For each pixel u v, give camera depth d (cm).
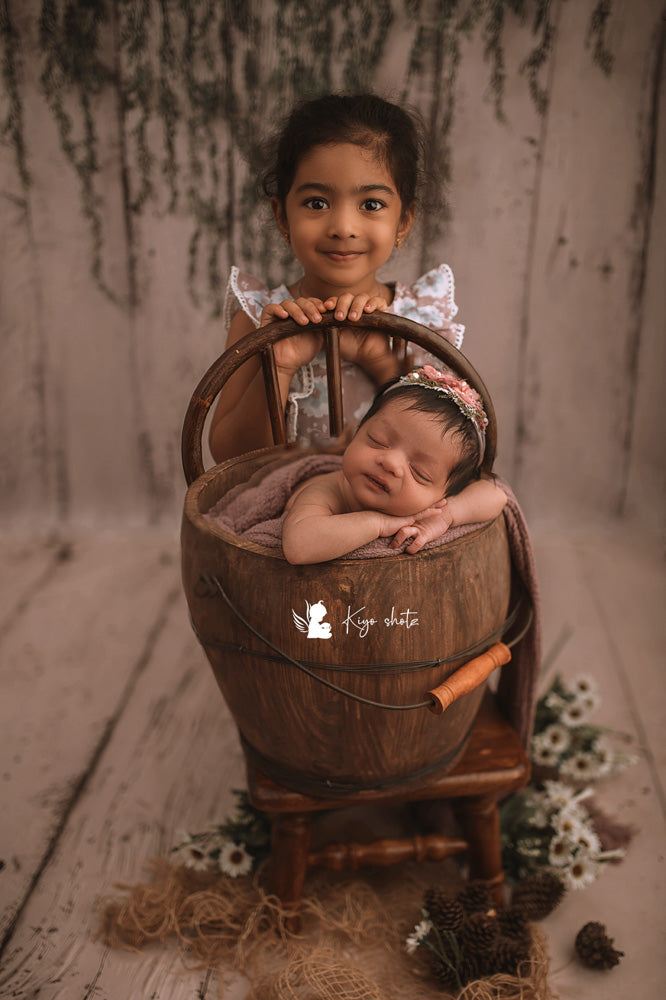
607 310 242
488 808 134
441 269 157
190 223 229
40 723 180
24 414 249
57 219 229
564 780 166
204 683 194
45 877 144
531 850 145
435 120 221
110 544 253
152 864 146
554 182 228
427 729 116
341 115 128
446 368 150
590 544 257
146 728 180
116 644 206
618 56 215
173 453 255
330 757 116
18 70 213
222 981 126
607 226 233
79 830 153
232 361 121
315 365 146
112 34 211
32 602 222
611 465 261
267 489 131
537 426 255
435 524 109
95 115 219
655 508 263
